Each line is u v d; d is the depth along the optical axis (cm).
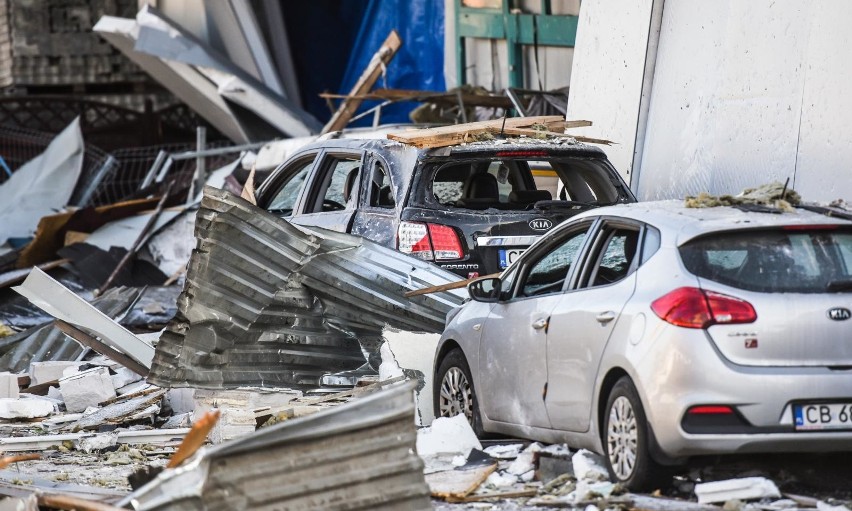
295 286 2703
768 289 1797
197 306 2595
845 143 2883
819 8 2997
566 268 2181
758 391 1753
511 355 2211
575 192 3042
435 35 6438
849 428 1769
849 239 1856
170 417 2877
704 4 3506
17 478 2108
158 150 7562
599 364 1927
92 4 8156
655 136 3731
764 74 3206
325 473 1453
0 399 2936
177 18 6988
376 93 5203
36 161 6619
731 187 3309
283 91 7088
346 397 2569
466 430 2244
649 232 1944
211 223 2556
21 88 8294
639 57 3797
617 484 1873
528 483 2012
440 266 2786
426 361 2691
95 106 8006
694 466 1975
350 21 7369
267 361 2692
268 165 5388
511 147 2858
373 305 2756
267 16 7219
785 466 2017
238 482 1408
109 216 5038
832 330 1780
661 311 1809
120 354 3156
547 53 5650
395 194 2864
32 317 4441
